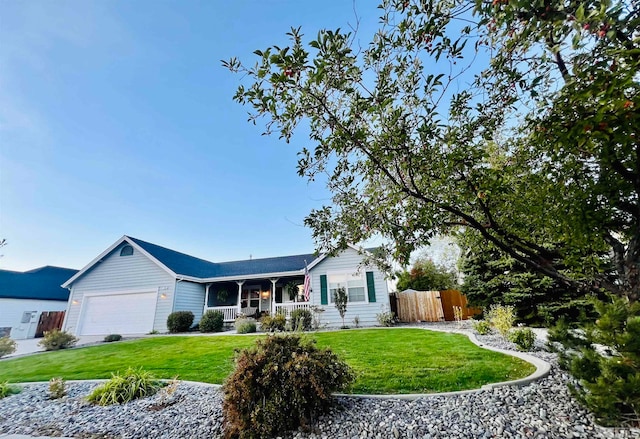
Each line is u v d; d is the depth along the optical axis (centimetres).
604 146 217
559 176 284
